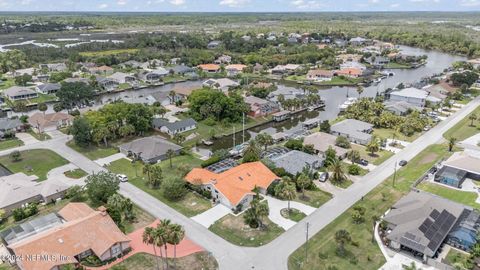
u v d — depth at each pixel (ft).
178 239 192.85
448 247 224.94
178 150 367.25
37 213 262.47
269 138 370.12
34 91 583.17
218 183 278.87
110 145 389.60
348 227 244.63
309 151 360.48
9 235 227.81
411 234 220.02
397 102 517.55
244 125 461.37
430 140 403.54
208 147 401.08
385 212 261.85
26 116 465.06
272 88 604.08
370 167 336.49
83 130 376.07
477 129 435.94
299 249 223.10
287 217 256.32
